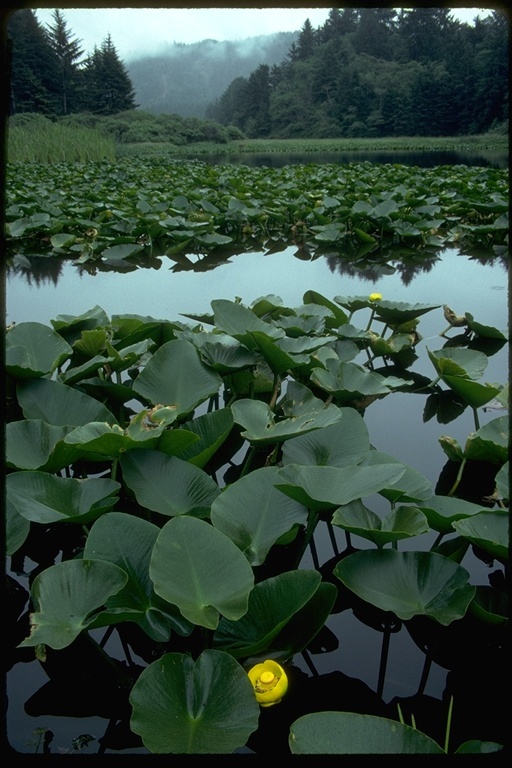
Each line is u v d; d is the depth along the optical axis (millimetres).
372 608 1622
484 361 2768
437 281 5473
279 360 2371
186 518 1369
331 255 6789
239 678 1127
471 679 1386
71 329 2902
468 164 22172
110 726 1264
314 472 1605
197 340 2510
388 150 35500
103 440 1658
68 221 7031
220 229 7883
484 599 1434
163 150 35594
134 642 1492
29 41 38250
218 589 1260
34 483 1607
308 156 31562
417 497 1672
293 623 1345
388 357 3508
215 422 2016
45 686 1361
